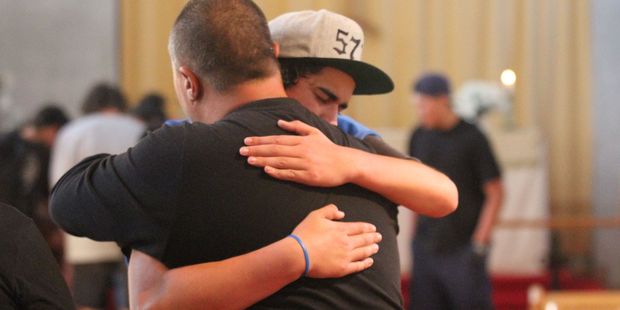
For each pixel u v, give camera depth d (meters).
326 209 2.07
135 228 2.05
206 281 1.98
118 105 6.61
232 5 2.15
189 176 2.02
